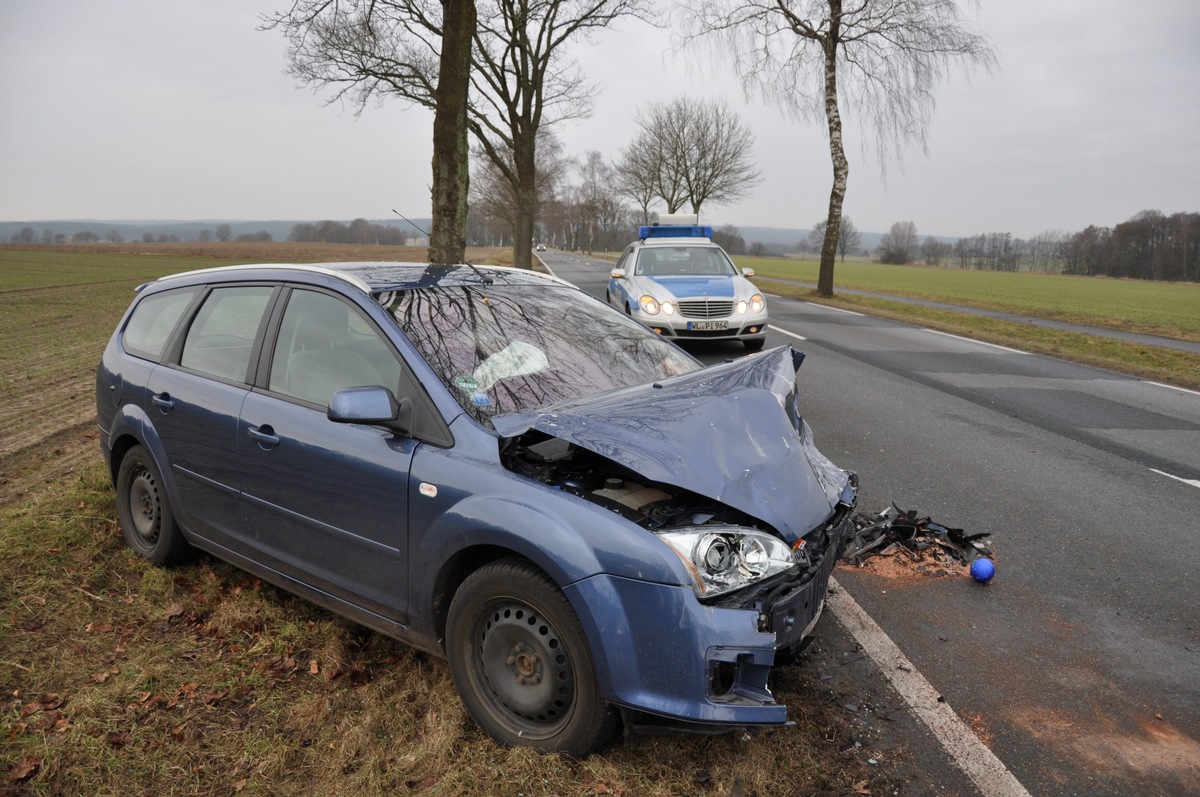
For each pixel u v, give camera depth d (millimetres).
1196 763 2840
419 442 2986
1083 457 6852
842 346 14047
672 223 21500
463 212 11039
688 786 2617
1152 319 26812
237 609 3807
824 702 3150
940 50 22750
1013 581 4363
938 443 7305
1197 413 8797
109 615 3824
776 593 2576
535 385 3256
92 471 5977
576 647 2574
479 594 2781
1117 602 4121
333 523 3234
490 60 26406
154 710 3068
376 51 19562
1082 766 2809
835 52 24078
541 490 2678
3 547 4414
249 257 72438
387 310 3318
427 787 2639
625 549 2494
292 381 3498
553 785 2598
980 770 2766
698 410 3025
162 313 4387
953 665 3482
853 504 3266
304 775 2730
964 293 41750
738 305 12016
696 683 2443
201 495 3889
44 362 12688
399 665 3369
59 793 2627
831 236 26484
